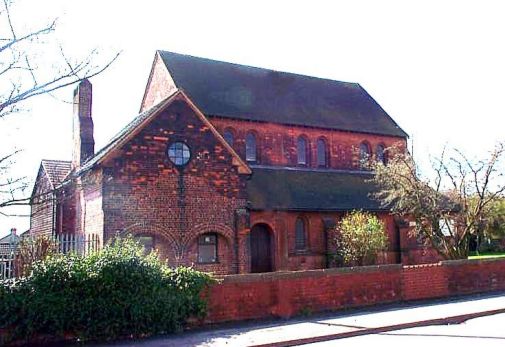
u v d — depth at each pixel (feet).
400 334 41.34
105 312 39.29
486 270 68.39
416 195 79.30
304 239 88.84
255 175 89.20
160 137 66.18
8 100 34.96
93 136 87.10
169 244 65.05
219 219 68.95
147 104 104.47
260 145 95.66
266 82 108.99
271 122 96.37
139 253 43.04
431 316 47.85
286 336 39.60
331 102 114.21
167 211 65.36
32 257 54.60
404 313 50.24
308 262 86.94
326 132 104.22
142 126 65.16
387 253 93.91
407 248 95.20
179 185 66.64
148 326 40.88
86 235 65.31
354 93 122.52
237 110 94.12
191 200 67.21
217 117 90.17
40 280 38.42
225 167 70.49
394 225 96.94
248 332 41.60
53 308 37.93
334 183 97.66
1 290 37.37
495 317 49.44
